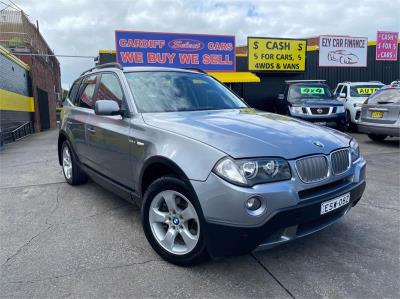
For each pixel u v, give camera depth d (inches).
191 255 118.3
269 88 755.4
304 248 135.9
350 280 114.3
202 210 108.7
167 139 124.6
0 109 575.2
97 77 194.4
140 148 136.5
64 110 233.5
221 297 106.8
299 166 112.0
